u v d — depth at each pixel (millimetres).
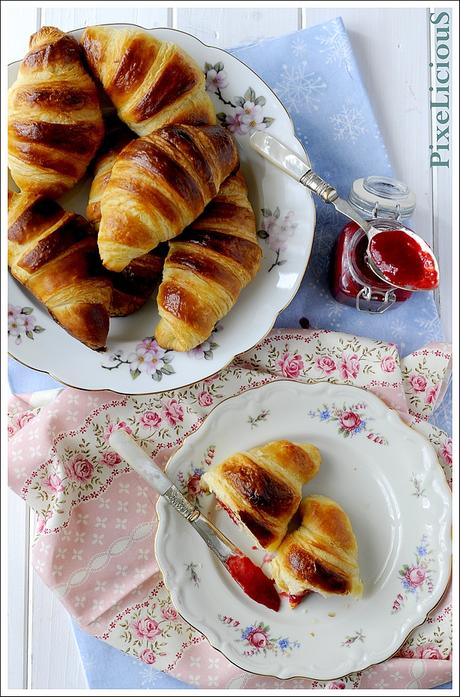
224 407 783
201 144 721
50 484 783
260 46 822
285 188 778
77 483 786
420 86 842
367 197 771
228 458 767
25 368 811
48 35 741
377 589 783
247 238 750
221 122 781
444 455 797
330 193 759
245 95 776
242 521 745
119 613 784
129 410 794
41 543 776
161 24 833
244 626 773
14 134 733
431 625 784
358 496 792
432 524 786
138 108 732
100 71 736
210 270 732
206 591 775
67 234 742
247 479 748
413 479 790
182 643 785
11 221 741
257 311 774
